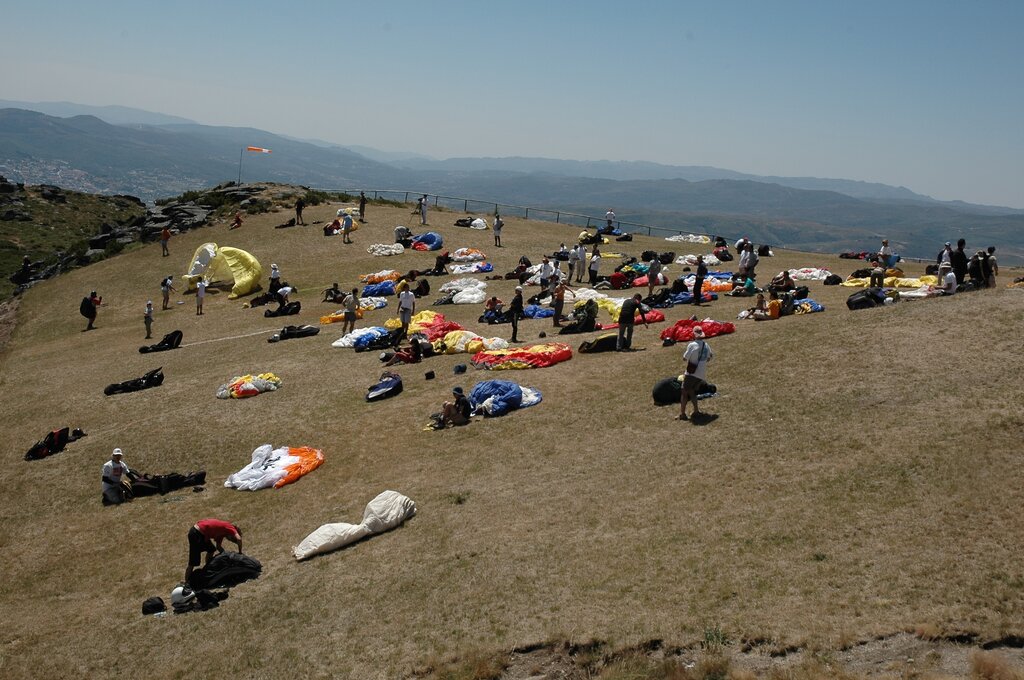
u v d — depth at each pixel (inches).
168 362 1464.1
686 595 537.3
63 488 936.3
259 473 893.2
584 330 1322.6
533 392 1019.3
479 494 772.0
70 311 2068.2
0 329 2100.1
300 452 938.7
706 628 495.5
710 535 613.6
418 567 647.8
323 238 2417.6
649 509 677.3
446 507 756.0
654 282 1508.4
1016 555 506.3
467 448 894.4
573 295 1583.4
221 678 539.8
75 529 836.6
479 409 991.6
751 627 486.6
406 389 1122.0
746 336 1127.6
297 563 698.8
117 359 1547.7
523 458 842.2
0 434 1149.1
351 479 866.1
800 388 874.1
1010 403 719.1
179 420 1100.5
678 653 482.3
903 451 682.2
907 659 434.9
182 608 644.1
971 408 730.2
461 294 1689.2
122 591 698.8
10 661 597.6
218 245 2335.1
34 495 925.2
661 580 562.6
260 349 1465.3
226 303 1996.8
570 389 1029.2
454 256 2113.7
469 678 493.4
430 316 1456.7
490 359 1160.2
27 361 1658.5
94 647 603.5
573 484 756.0
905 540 551.2
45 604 692.7
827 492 643.5
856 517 595.2
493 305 1496.1
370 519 734.5
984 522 551.8
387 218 2655.0
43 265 2760.8
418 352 1259.2
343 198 3041.3
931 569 510.9
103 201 4456.2
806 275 1724.9
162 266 2311.8
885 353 907.4
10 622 665.0
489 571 618.8
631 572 581.6
